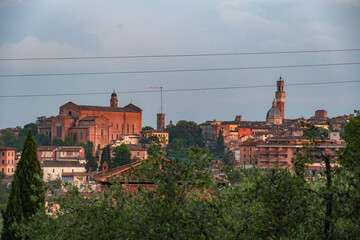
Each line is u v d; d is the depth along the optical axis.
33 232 31.55
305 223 26.42
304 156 27.50
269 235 25.75
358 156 26.70
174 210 24.78
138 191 27.56
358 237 25.48
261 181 26.31
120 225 26.67
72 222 29.31
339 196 25.67
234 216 27.00
